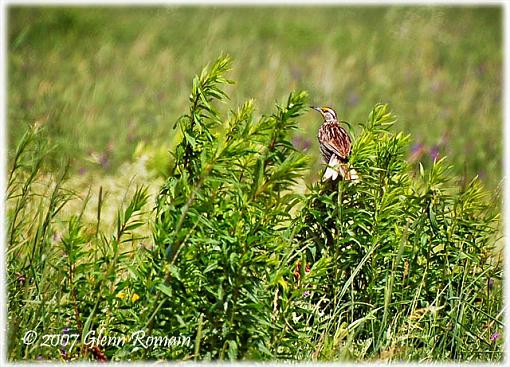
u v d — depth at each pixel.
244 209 9.42
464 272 10.84
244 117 9.84
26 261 10.59
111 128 20.38
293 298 9.80
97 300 9.50
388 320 10.79
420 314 10.86
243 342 9.51
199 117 9.68
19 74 24.94
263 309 9.55
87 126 19.92
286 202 9.55
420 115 23.36
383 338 10.41
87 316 9.77
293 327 9.94
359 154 10.55
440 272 10.96
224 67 9.74
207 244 9.58
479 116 23.34
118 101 23.14
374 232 10.52
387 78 27.20
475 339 10.98
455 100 25.11
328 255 10.68
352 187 10.57
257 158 9.80
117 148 18.61
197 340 9.27
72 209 13.80
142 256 9.97
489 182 18.67
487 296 11.29
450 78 27.78
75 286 9.73
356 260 10.79
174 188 9.41
